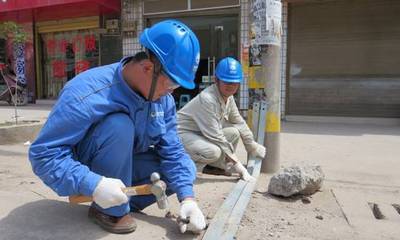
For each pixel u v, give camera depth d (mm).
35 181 3945
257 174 4145
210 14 10336
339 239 2973
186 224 2523
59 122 2189
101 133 2314
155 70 2213
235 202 3283
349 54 9344
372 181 4570
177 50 2180
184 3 10547
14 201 3014
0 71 12531
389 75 9125
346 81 9414
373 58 9203
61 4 11438
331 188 4199
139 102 2381
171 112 2740
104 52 12070
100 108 2271
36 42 13438
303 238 2938
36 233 2455
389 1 8977
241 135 4387
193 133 4125
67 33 12969
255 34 4559
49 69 13484
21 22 13438
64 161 2180
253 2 4566
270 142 4574
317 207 3604
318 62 9562
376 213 3670
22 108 11883
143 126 2502
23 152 5547
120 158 2381
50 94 13594
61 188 2191
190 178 2711
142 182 2805
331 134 7668
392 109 9172
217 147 4051
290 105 9859
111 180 2219
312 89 9656
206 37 10539
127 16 11266
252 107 4633
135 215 2830
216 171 4293
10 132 6199
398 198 4004
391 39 9047
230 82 3891
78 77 2354
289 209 3498
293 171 3756
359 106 9375
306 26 9570
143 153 2760
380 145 6609
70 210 2814
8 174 4273
